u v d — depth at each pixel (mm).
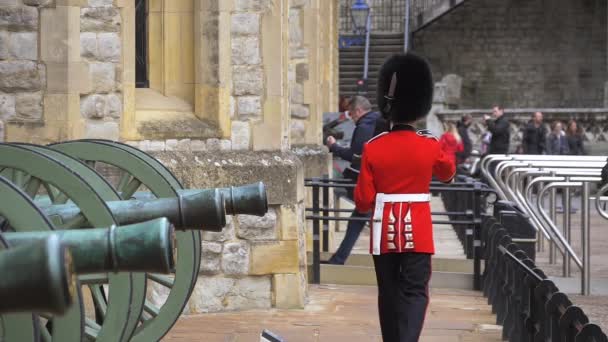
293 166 10594
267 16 10758
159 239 3773
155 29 10828
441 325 9758
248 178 10461
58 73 9867
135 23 10766
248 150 10758
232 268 10531
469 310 10648
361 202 7879
